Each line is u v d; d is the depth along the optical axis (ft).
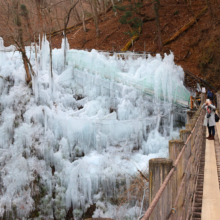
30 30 70.44
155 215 7.30
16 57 71.51
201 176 20.71
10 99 56.08
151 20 121.49
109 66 58.85
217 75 85.20
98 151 48.01
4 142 50.62
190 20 111.14
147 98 53.67
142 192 30.37
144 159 43.34
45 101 57.41
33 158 48.42
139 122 49.06
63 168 46.29
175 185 10.32
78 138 49.75
